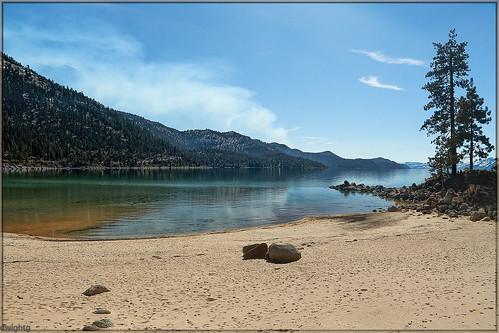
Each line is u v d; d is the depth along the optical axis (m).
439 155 44.56
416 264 14.17
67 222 29.55
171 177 118.88
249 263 15.20
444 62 44.44
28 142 168.62
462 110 41.94
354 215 31.33
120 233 25.41
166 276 13.06
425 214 29.52
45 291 10.90
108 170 173.38
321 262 15.07
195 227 28.50
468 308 9.06
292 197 55.31
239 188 73.62
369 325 8.09
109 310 9.21
